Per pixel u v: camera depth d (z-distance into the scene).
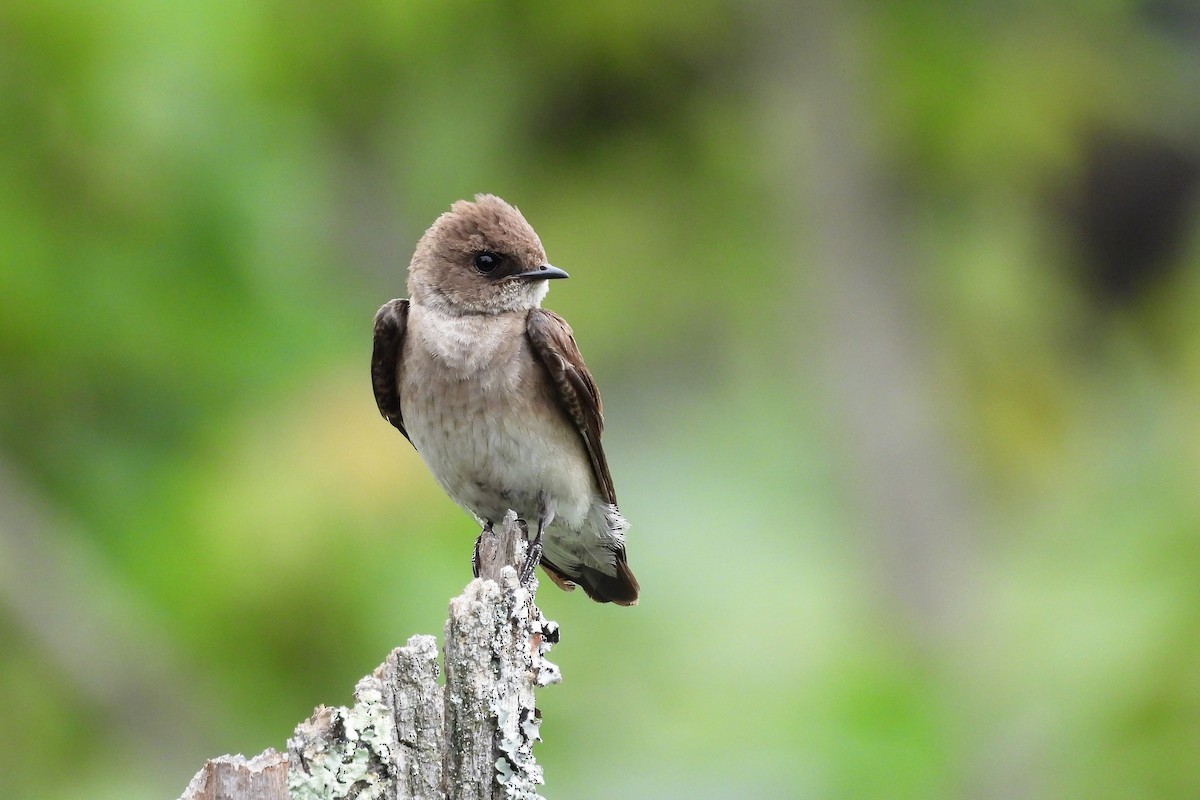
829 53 19.88
